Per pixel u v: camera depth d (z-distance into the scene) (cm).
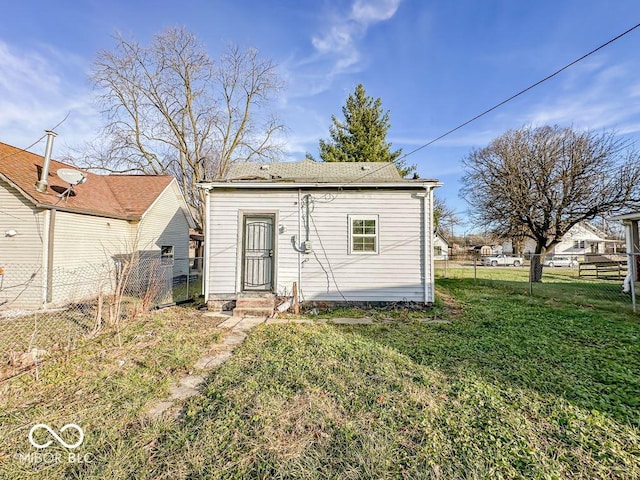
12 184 853
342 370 395
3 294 849
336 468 224
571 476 216
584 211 1283
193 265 2119
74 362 423
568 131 1367
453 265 2898
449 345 500
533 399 320
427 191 819
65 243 953
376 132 2259
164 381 365
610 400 320
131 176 1576
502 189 1435
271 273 831
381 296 816
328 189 830
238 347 500
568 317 690
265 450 242
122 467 224
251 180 855
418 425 274
